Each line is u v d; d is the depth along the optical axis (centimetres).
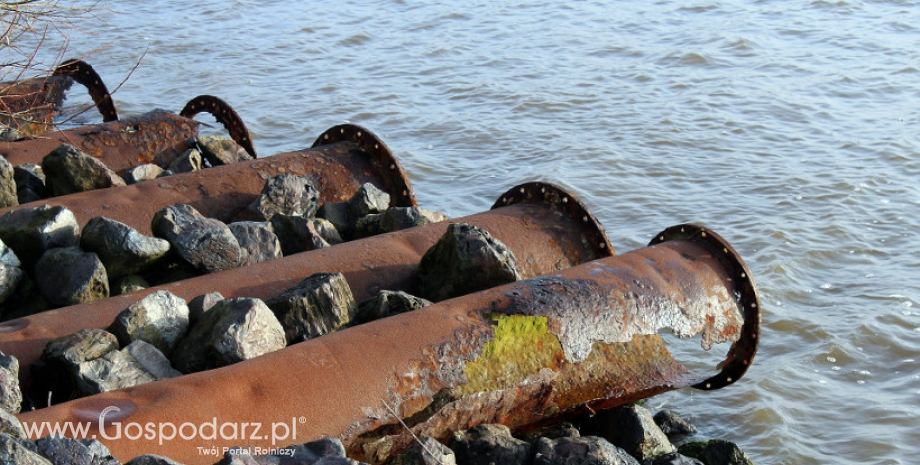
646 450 608
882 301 891
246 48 2006
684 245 671
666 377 604
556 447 507
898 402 736
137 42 2055
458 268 631
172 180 817
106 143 959
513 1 2338
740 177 1226
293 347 505
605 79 1689
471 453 506
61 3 1900
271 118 1534
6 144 934
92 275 616
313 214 802
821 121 1436
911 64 1697
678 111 1500
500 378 536
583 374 573
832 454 674
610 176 1241
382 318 555
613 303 596
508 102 1579
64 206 727
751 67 1727
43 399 519
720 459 595
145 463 373
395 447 498
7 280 620
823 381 769
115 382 490
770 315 869
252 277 629
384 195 820
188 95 1680
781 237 1031
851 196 1145
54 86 1186
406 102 1602
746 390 749
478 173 1278
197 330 531
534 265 697
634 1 2275
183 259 641
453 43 1980
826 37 1900
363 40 2042
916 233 1046
